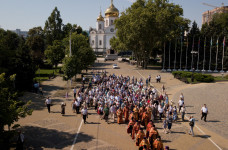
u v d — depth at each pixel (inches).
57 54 2407.7
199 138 661.3
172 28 2421.3
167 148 460.4
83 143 609.9
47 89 1362.0
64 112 866.1
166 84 1604.3
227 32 2566.4
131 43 2497.5
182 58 2647.6
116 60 4202.8
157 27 2342.5
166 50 2664.9
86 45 2121.1
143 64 2797.7
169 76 1969.7
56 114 872.3
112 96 949.2
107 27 5211.6
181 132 707.4
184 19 2482.8
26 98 1107.3
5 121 486.9
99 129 719.7
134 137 638.5
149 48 2517.2
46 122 775.7
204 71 2406.5
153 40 2471.7
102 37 5255.9
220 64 2486.5
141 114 778.8
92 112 911.7
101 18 5300.2
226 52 2442.2
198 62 2466.8
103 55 5068.9
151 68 2694.4
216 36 2544.3
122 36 2610.7
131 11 2534.5
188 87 1501.0
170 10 2407.7
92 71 2329.0
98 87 1155.3
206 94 1290.6
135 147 590.6
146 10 2319.1
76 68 1432.1
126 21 2458.2
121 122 778.2
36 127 725.3
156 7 2422.5
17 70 1232.8
